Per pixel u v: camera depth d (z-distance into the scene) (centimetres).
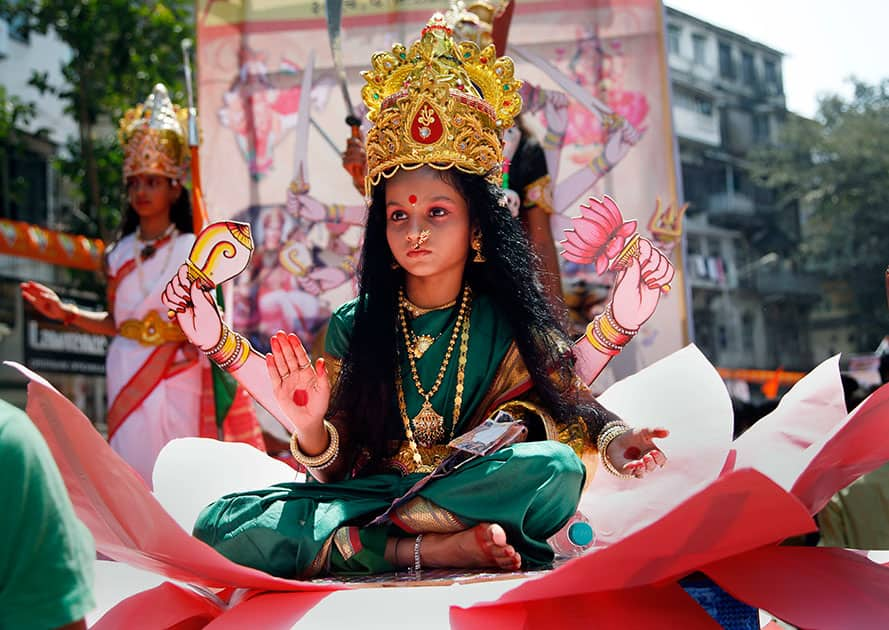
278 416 311
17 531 171
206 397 550
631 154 618
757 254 2395
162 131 562
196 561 239
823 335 2398
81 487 251
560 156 621
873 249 2345
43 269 1619
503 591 223
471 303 317
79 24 1356
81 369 1490
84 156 1416
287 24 648
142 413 545
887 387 237
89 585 178
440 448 305
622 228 315
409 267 303
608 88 623
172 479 313
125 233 583
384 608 219
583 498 331
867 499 420
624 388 348
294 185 645
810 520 220
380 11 642
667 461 327
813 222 2397
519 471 263
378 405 305
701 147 2359
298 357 277
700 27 2380
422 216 304
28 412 243
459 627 210
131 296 556
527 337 305
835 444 247
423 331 314
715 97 2381
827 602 234
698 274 2330
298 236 644
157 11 1379
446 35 313
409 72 310
